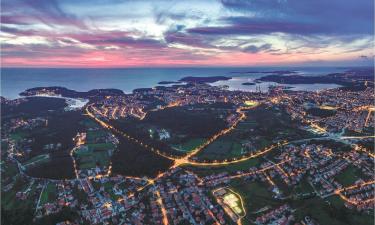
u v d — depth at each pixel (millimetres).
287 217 174500
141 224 169625
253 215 177875
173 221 172250
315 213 176000
